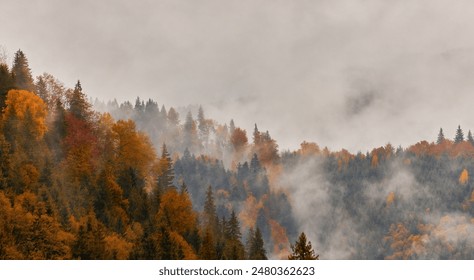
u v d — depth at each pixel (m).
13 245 59.59
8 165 72.31
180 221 93.50
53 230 63.84
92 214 77.56
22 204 66.12
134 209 89.31
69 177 83.75
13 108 82.56
